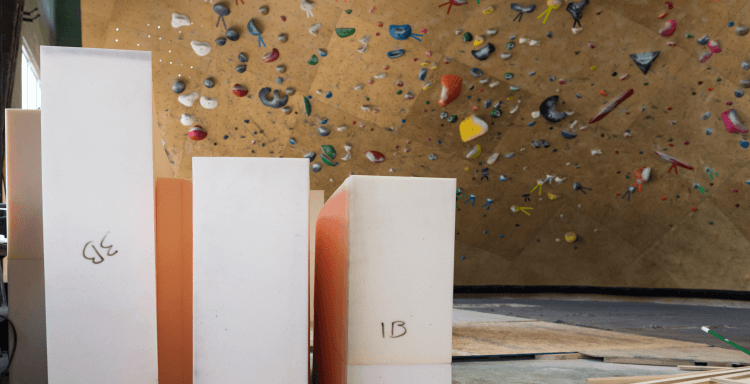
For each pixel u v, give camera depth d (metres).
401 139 6.62
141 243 0.88
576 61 5.96
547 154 6.80
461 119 6.46
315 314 1.61
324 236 1.39
